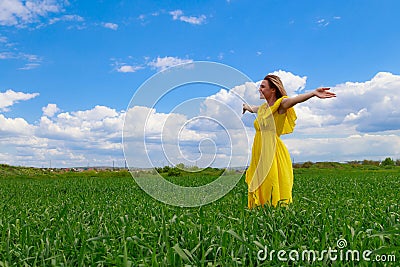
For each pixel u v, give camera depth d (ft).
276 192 21.77
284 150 22.48
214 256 11.98
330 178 65.21
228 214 18.92
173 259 11.04
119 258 11.31
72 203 28.58
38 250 12.66
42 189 50.31
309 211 18.03
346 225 13.94
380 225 14.73
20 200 33.60
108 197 34.19
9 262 11.79
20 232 15.37
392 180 59.06
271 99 22.88
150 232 14.46
